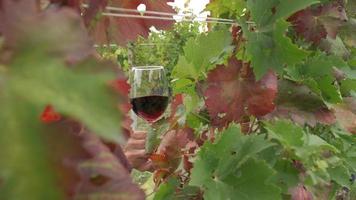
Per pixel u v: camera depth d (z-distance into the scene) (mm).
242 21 922
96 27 601
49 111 283
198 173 837
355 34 1295
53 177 267
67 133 280
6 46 276
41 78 270
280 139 907
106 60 283
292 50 892
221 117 941
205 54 994
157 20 679
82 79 269
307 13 1130
